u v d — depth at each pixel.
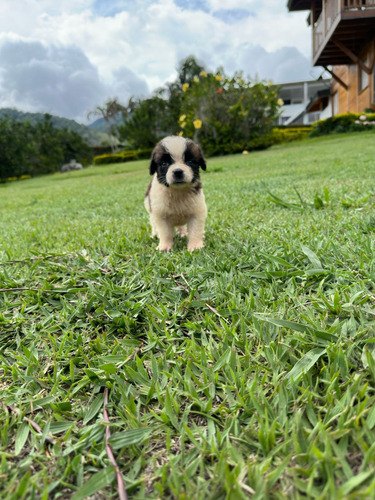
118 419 0.31
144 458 0.27
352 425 0.26
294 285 0.49
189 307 0.48
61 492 0.25
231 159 4.12
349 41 4.93
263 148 5.42
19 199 2.49
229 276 0.55
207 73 5.46
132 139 9.59
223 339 0.40
